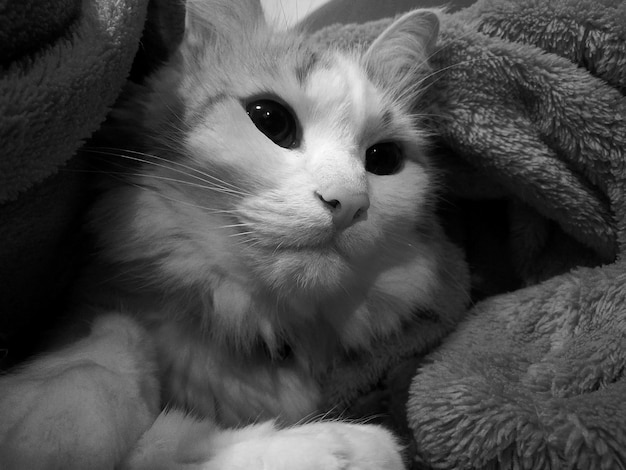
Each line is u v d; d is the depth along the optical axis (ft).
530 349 0.72
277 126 0.71
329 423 0.60
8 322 0.67
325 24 1.15
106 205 0.67
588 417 0.59
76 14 0.57
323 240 0.65
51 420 0.48
